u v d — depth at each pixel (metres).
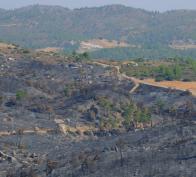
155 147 167.00
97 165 156.75
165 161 146.50
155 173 140.75
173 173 138.12
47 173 164.88
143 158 153.25
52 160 177.50
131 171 146.00
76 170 159.25
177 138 169.88
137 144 176.50
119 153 164.38
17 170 174.75
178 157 147.88
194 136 166.50
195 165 139.75
